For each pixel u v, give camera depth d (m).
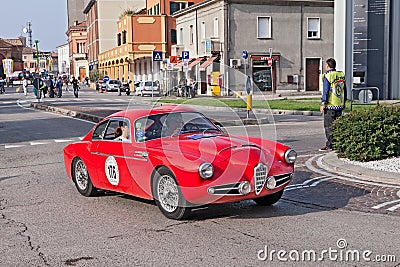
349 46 27.38
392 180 8.74
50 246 5.91
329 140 12.17
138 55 59.38
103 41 79.69
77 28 111.94
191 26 47.28
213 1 41.78
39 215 7.34
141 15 59.06
